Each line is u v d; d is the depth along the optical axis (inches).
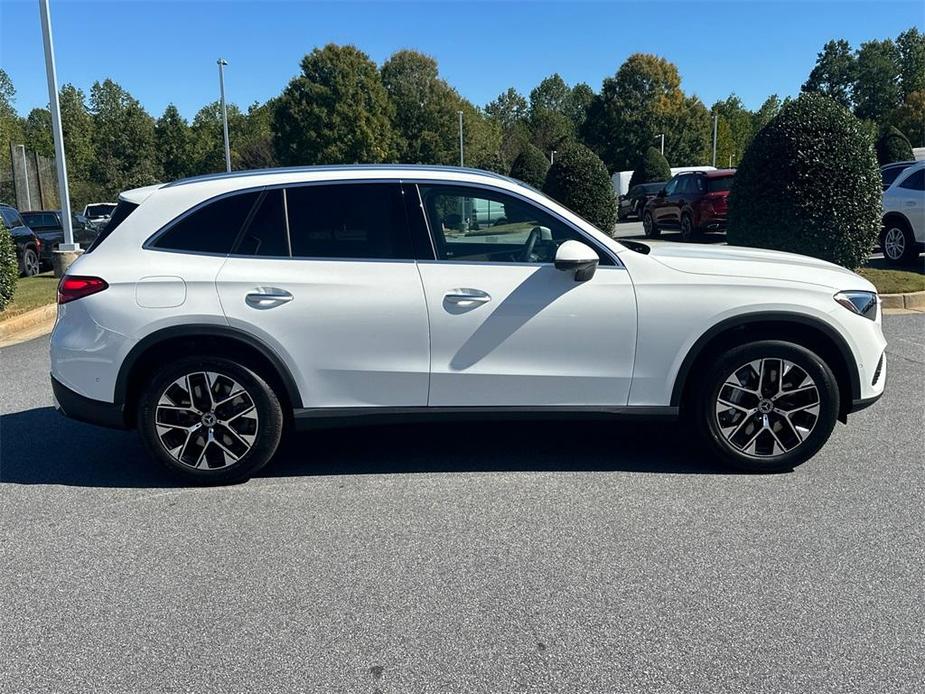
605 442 202.8
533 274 170.2
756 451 177.0
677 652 111.4
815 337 176.1
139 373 174.9
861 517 154.3
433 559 140.7
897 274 430.3
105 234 174.9
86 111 2751.0
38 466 194.5
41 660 113.2
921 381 255.8
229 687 106.1
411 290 169.3
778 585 129.0
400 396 173.5
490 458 192.7
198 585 133.6
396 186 173.6
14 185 1348.4
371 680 106.8
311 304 168.7
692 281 170.9
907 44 3380.9
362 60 1958.7
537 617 121.2
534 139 3095.5
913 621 117.8
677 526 151.9
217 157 2470.5
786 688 103.2
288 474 185.3
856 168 366.9
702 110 2583.7
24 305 444.1
